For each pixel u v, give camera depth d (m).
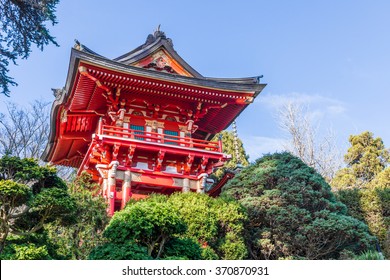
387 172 38.03
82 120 26.34
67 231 15.07
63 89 23.33
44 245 11.94
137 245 12.10
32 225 12.42
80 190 17.11
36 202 11.49
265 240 17.92
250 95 24.33
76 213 14.74
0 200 11.03
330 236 18.95
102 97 24.05
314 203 19.78
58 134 27.25
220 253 16.33
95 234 15.12
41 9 14.86
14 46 15.44
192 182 23.94
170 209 13.13
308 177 20.45
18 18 15.13
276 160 21.20
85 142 28.42
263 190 20.14
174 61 25.42
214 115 26.95
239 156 37.75
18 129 33.41
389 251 23.84
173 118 25.45
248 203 18.95
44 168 12.35
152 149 22.58
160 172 23.28
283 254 18.42
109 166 21.97
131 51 25.50
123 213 12.74
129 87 22.75
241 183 20.83
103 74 21.30
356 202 26.73
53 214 12.16
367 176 44.69
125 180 22.20
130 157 22.20
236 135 37.72
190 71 25.61
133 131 23.42
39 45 15.74
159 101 24.56
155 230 12.67
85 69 20.72
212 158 23.95
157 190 24.78
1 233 11.80
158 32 25.98
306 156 36.56
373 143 47.50
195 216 16.41
